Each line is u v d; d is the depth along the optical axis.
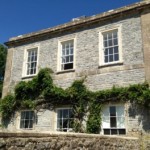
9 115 13.20
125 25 11.09
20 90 13.02
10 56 14.76
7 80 14.28
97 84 10.97
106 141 6.23
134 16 10.98
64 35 12.90
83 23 12.24
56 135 4.70
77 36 12.38
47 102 12.01
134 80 10.10
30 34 14.10
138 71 10.12
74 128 10.72
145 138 8.93
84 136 5.45
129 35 10.85
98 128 10.23
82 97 10.98
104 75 10.91
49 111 11.84
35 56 13.82
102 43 11.56
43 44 13.54
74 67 11.91
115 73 10.66
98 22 11.90
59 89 11.74
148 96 9.30
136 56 10.37
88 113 10.66
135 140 8.02
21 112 12.92
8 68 14.54
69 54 12.51
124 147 7.11
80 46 12.10
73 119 10.98
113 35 11.45
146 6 10.62
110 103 10.30
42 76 12.45
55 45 13.05
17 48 14.68
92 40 11.83
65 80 11.97
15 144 3.85
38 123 12.00
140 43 10.45
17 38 14.62
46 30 13.47
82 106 10.85
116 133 9.88
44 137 4.43
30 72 13.73
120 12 11.24
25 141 4.03
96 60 11.36
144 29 10.46
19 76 13.89
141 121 9.36
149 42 10.17
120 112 10.04
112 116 10.19
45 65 13.02
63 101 11.51
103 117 10.38
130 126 9.57
